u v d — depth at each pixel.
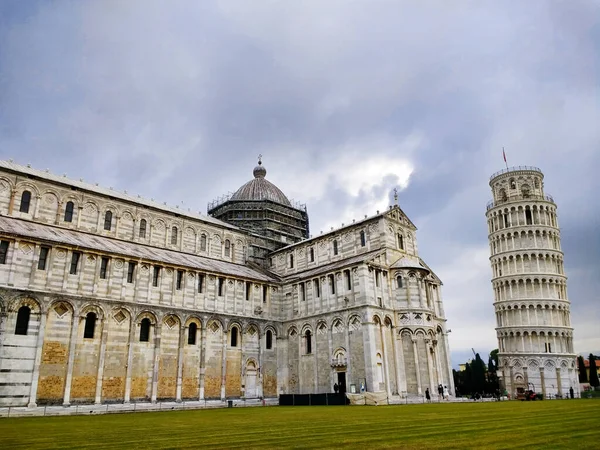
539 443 15.53
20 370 45.97
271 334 70.94
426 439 17.28
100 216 65.19
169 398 56.66
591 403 45.09
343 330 63.19
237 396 63.94
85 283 52.41
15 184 58.12
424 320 65.88
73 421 32.69
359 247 71.44
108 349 52.69
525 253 102.06
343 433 20.14
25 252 48.78
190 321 61.06
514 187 108.56
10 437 21.28
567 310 100.50
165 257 63.66
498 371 100.69
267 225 91.56
